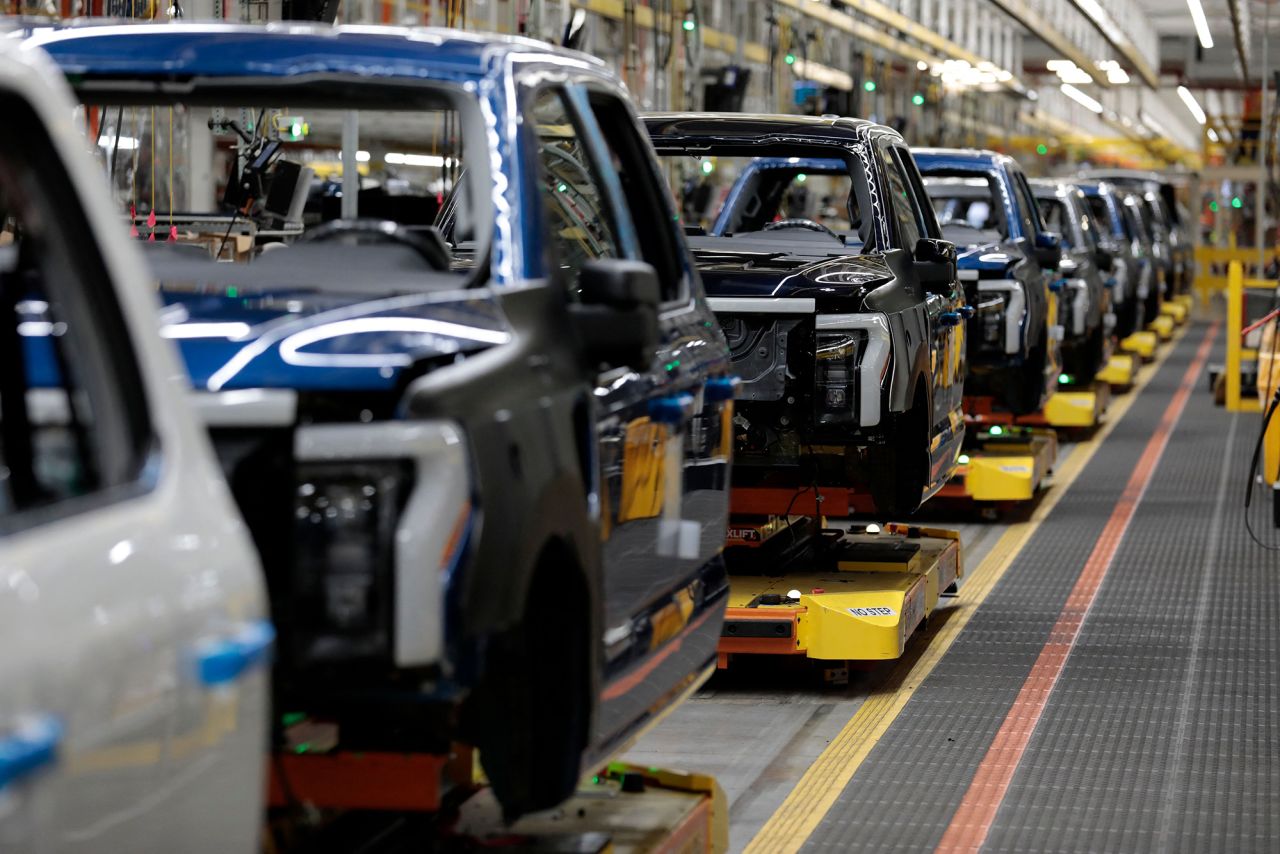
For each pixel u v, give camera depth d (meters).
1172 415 31.11
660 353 7.21
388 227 6.73
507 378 5.42
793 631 11.82
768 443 12.74
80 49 6.27
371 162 21.94
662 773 7.72
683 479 7.48
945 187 24.81
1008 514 20.41
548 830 6.85
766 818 9.32
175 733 3.50
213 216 14.57
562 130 8.73
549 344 5.87
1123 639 13.89
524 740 5.82
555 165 8.71
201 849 3.63
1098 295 27.95
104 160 12.27
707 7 30.50
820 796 9.73
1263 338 19.61
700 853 7.40
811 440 12.45
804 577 13.27
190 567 3.59
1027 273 20.42
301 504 4.93
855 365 12.23
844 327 12.20
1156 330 46.09
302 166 14.44
